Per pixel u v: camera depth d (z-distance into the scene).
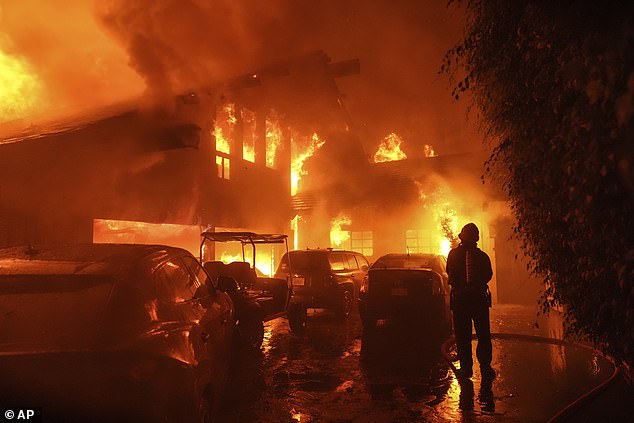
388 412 5.18
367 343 9.16
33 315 2.97
